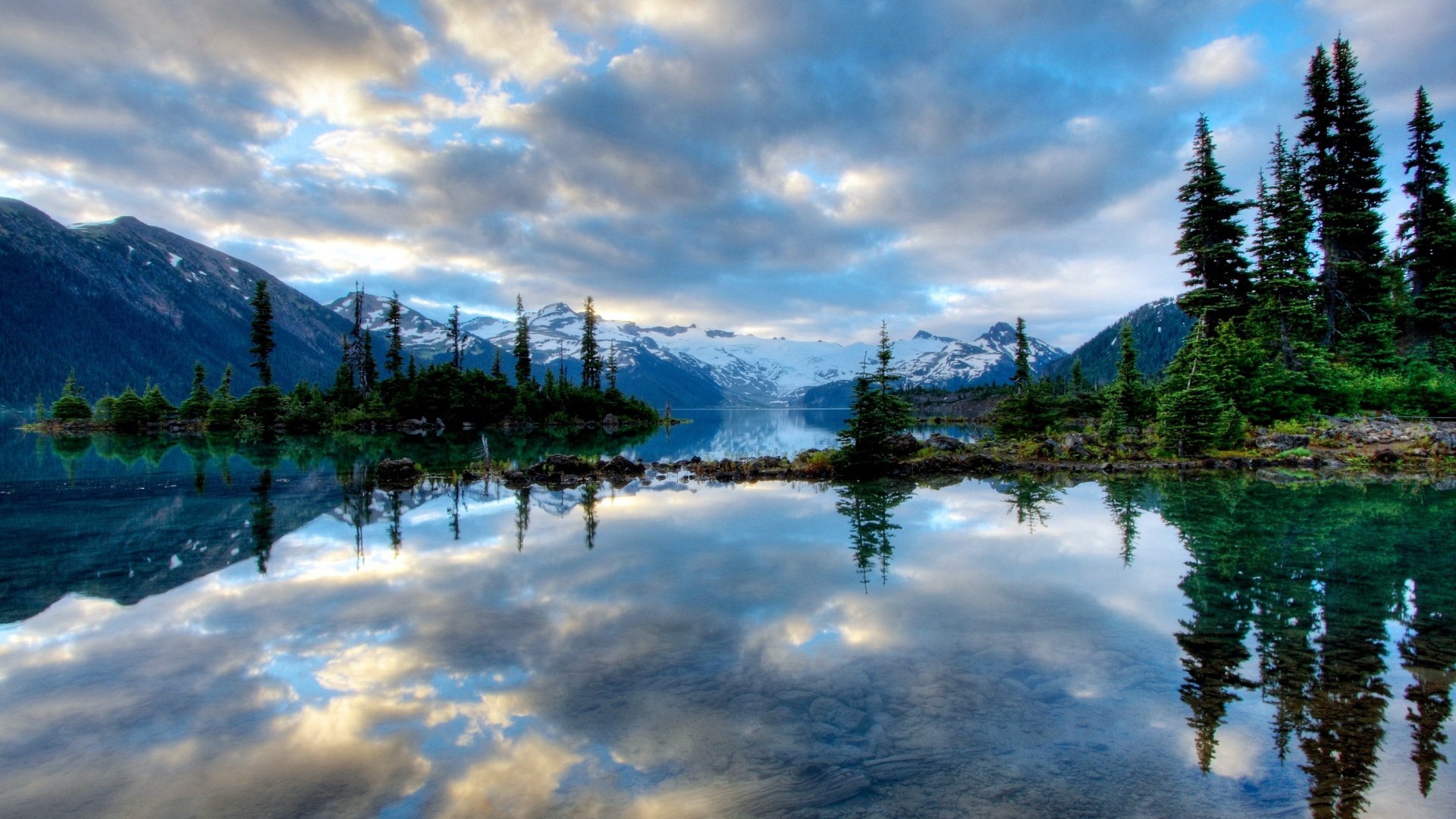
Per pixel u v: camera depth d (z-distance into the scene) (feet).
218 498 75.82
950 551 47.50
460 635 29.76
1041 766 18.95
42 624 31.32
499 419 310.24
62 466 115.85
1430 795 17.28
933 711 22.35
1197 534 52.65
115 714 22.00
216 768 18.71
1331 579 39.04
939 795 17.52
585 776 18.26
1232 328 129.59
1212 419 109.81
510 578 39.99
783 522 60.13
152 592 36.99
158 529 56.34
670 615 32.63
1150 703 23.00
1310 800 17.21
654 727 21.12
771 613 32.89
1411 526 54.75
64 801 17.19
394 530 56.44
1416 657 26.94
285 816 16.44
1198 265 139.85
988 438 197.88
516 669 25.93
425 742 20.21
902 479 97.25
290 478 97.35
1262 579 39.04
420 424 276.00
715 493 82.23
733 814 16.53
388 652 27.68
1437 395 122.52
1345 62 144.46
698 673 25.57
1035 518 61.46
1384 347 137.49
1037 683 24.64
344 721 21.56
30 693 23.71
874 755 19.47
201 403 276.00
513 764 18.92
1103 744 20.20
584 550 48.29
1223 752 19.62
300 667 26.11
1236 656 27.20
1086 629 30.55
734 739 20.36
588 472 105.70
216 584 38.60
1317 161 148.97
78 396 295.69
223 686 24.32
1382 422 115.44
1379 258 145.07
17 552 47.29
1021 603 34.73
